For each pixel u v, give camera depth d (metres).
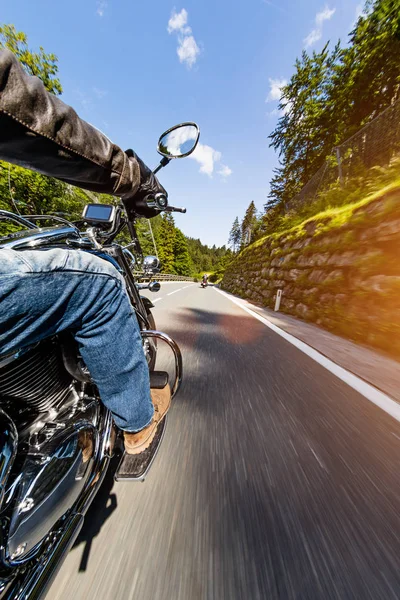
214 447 1.43
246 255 15.07
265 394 2.08
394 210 3.68
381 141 6.84
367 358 3.06
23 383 0.68
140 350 0.88
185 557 0.87
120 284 0.81
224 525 0.98
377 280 3.63
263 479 1.21
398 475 1.26
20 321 0.56
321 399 2.02
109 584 0.78
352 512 1.05
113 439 1.06
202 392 2.08
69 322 0.68
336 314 4.49
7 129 0.58
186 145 1.20
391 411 1.87
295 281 6.58
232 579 0.81
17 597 0.61
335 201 7.03
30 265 0.56
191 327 4.44
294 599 0.75
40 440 0.74
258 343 3.60
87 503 0.88
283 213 15.42
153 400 1.17
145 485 1.17
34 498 0.65
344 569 0.84
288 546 0.91
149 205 1.18
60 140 0.67
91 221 1.14
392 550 0.90
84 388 1.01
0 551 0.58
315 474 1.25
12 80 0.56
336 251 4.89
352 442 1.51
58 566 0.70
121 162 0.89
